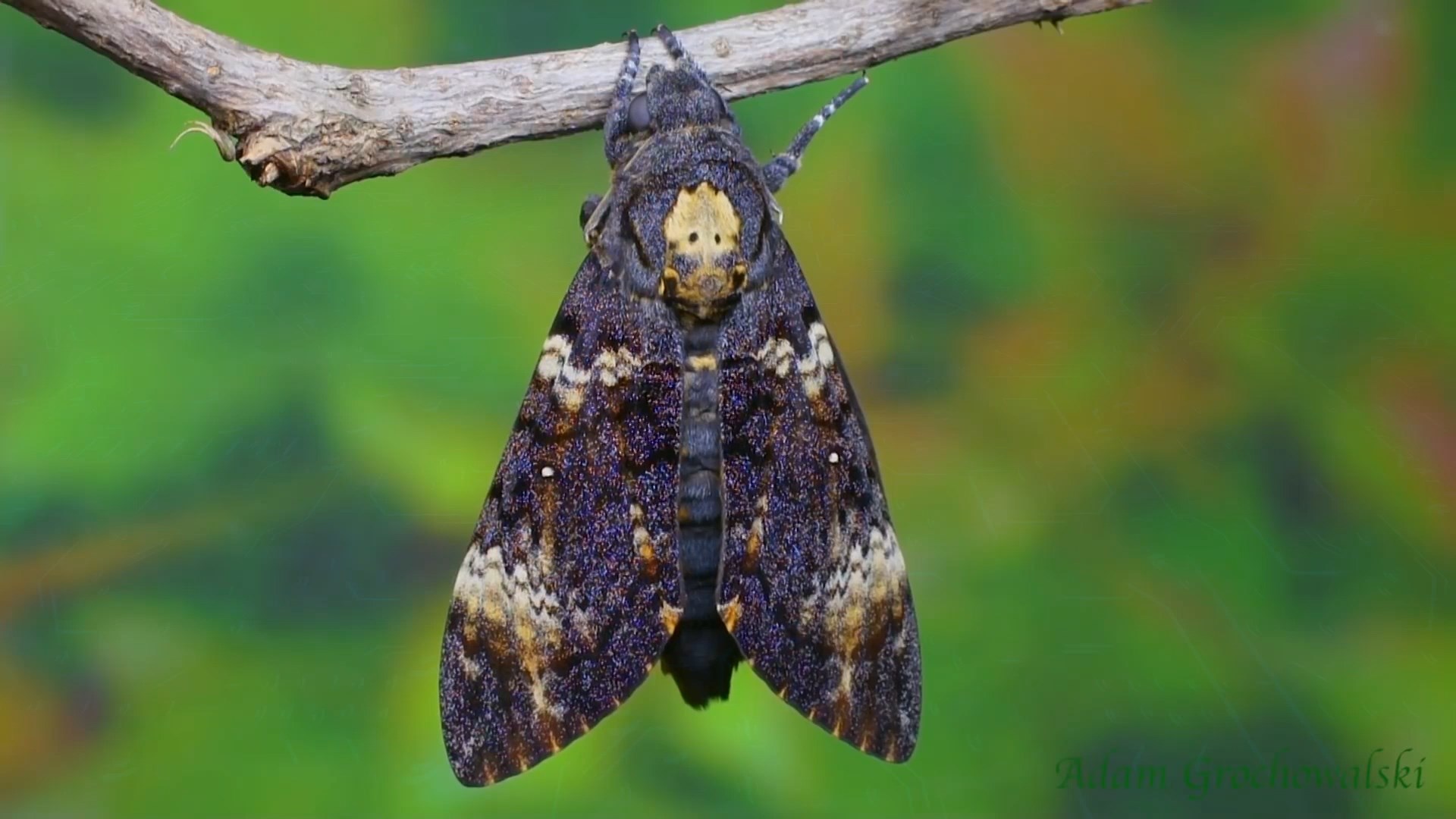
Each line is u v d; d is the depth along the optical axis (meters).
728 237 0.49
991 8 0.48
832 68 0.49
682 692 0.48
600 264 0.49
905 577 0.49
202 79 0.47
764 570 0.48
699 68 0.49
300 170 0.47
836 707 0.48
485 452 0.56
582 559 0.48
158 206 0.56
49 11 0.46
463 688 0.48
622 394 0.49
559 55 0.48
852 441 0.49
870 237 0.57
